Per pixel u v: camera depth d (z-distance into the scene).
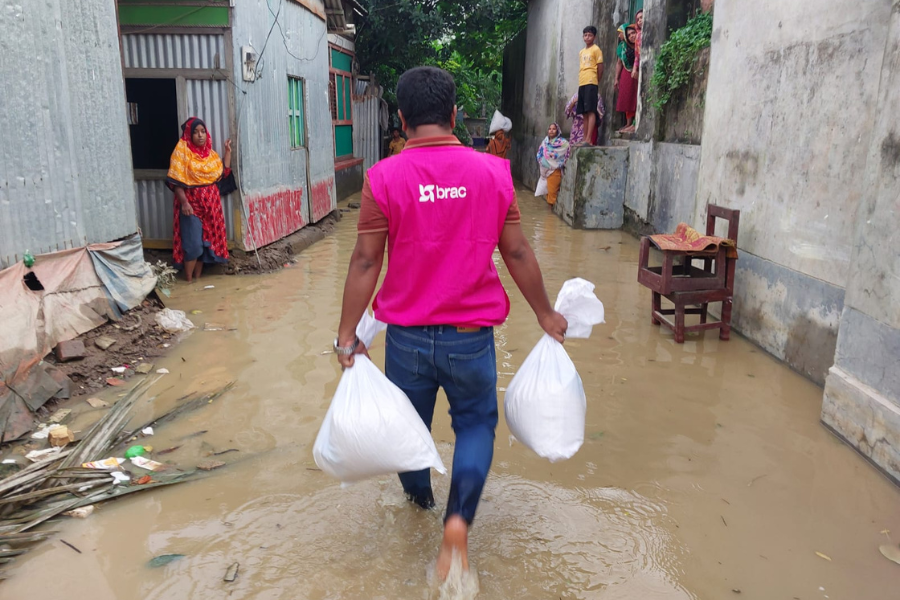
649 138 9.19
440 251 2.39
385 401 2.50
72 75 4.71
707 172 6.32
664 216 8.54
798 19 4.68
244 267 7.41
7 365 3.82
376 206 2.37
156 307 5.61
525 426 2.67
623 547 2.80
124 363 4.65
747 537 2.87
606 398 4.21
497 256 8.67
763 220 5.14
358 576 2.62
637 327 5.59
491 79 26.48
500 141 15.83
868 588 2.57
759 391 4.36
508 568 2.66
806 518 3.01
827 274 4.32
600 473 3.36
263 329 5.46
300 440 3.66
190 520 2.96
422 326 2.48
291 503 3.09
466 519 2.36
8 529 2.84
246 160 7.43
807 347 4.54
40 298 4.31
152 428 3.77
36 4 4.29
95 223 5.04
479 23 18.92
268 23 7.96
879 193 3.42
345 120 14.20
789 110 4.79
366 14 15.77
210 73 7.07
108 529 2.89
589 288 2.81
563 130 14.00
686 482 3.29
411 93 2.38
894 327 3.30
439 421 3.94
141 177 7.33
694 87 7.69
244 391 4.26
